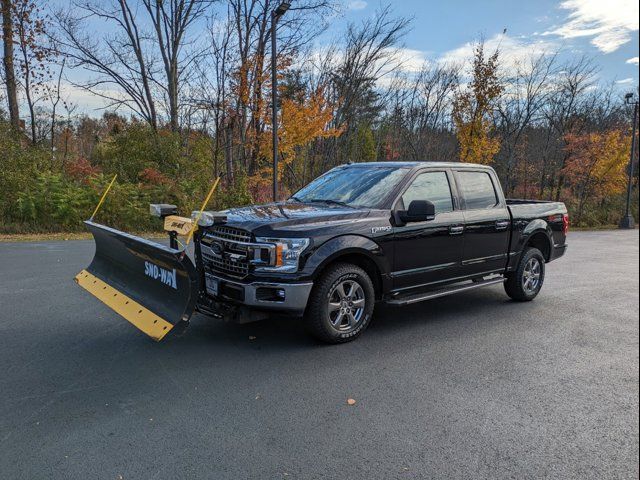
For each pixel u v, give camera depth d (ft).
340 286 15.88
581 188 107.55
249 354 15.14
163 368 13.85
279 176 67.82
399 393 12.75
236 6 66.08
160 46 71.46
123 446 9.80
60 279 24.67
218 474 8.97
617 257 44.09
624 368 14.96
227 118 64.90
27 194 46.09
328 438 10.37
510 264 21.98
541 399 12.66
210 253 16.25
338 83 78.95
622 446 10.43
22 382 12.65
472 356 15.74
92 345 15.48
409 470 9.32
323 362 14.70
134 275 15.85
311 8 69.72
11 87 61.41
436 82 108.88
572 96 110.22
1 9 59.31
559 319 20.52
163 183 56.85
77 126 92.68
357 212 16.52
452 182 19.70
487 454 9.98
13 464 9.08
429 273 18.48
